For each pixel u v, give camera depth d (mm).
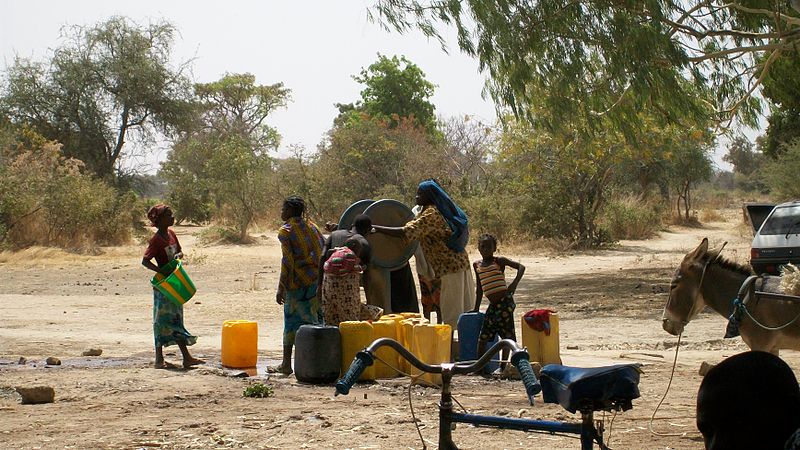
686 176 59312
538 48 18203
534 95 20328
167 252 10562
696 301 8062
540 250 35938
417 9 17734
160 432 7117
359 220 10531
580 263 30531
